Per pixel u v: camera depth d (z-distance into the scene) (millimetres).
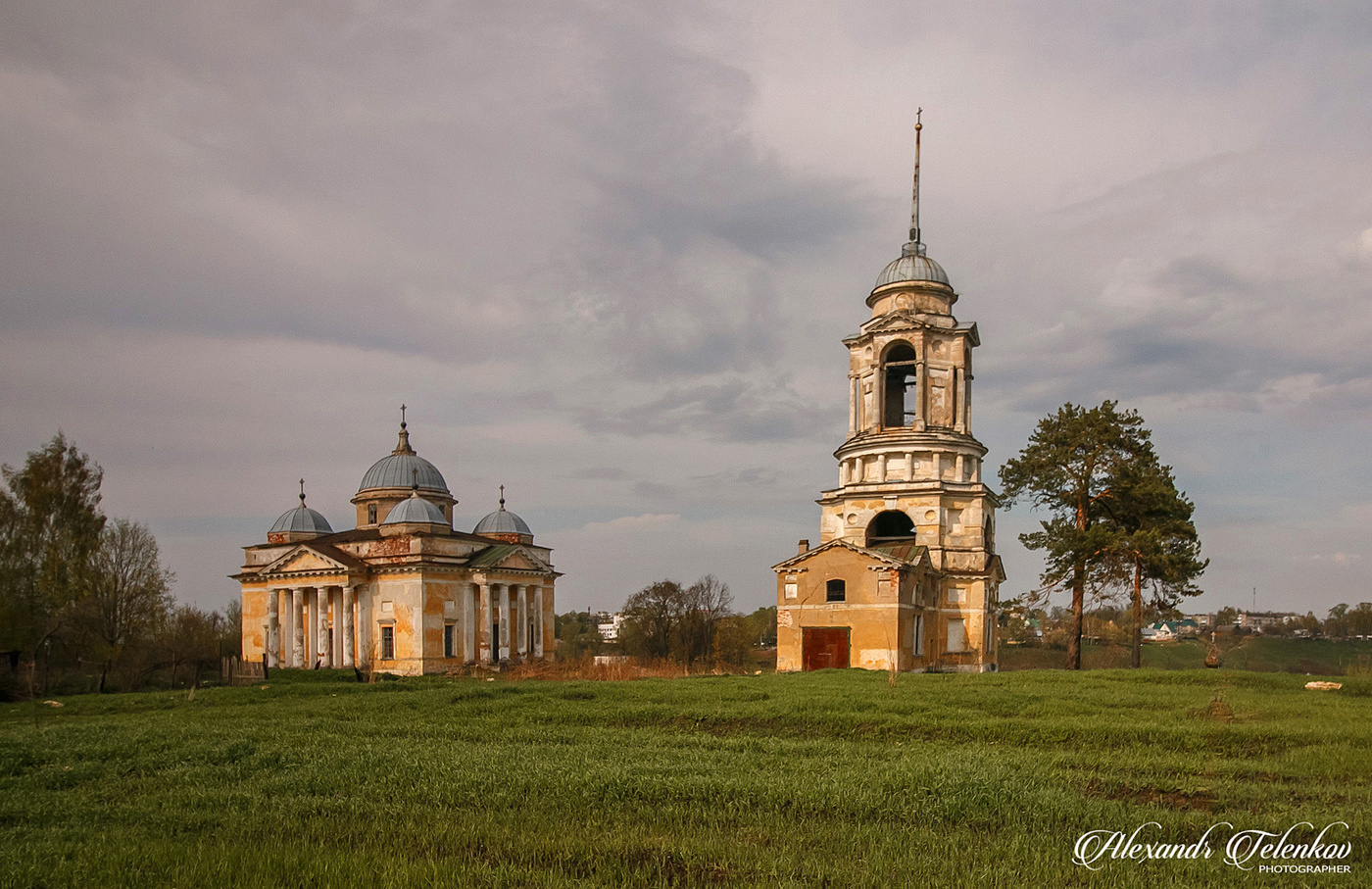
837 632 59500
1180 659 83750
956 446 65688
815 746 20766
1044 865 11492
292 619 80500
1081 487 59719
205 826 14203
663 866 11672
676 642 113938
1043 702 29031
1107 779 16562
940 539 64625
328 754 20328
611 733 24312
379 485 92125
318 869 11258
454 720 28625
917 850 12281
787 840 12852
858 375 70188
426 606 75250
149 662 78688
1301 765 18234
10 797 16969
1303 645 95375
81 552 67750
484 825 13664
